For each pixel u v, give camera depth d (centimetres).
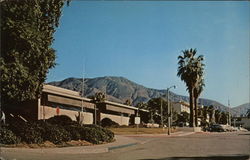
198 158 1777
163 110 10581
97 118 8300
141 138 3816
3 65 1930
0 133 1962
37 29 2122
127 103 12481
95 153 2064
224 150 2247
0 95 1998
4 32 1955
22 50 2030
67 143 2334
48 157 1739
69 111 6562
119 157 1839
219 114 15288
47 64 2261
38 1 2127
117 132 5147
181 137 4062
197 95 7088
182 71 6831
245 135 4638
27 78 2078
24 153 1803
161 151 2208
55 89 6412
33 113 4997
